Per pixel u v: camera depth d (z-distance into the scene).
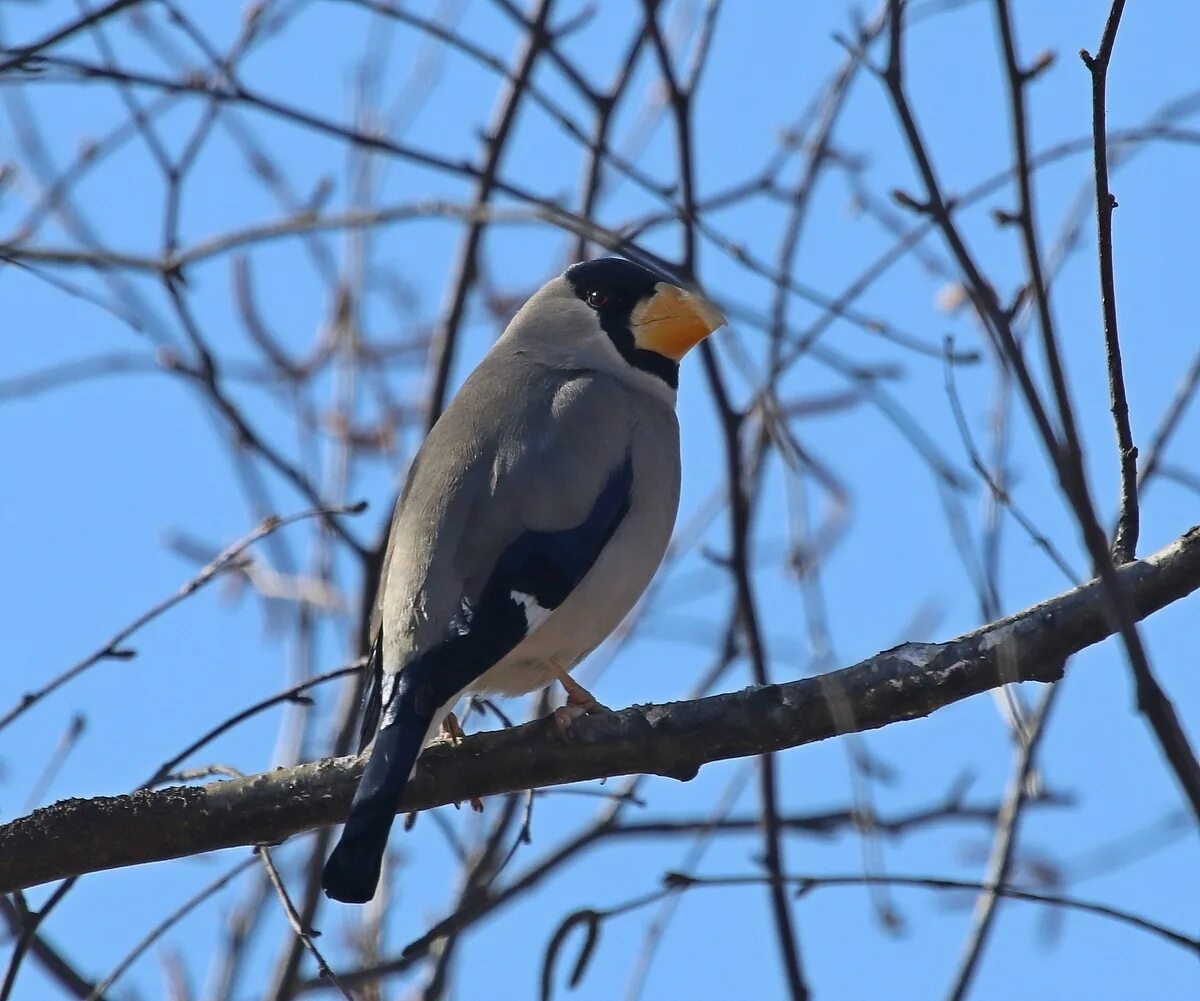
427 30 10.38
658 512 10.41
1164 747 4.60
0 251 9.98
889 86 5.26
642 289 11.56
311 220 9.92
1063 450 4.59
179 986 11.22
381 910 11.49
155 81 9.77
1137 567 7.71
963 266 4.83
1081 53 7.25
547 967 7.91
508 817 11.22
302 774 8.39
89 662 8.77
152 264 10.23
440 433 10.35
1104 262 7.63
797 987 10.22
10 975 8.15
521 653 9.92
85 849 8.23
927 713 8.04
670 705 8.38
